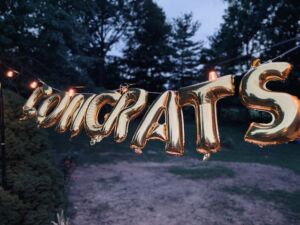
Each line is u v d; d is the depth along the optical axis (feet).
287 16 57.88
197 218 21.27
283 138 5.99
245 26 63.16
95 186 28.04
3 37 29.94
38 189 15.90
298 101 6.00
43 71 35.53
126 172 33.27
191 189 27.14
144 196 25.44
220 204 23.66
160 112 7.77
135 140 7.73
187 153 44.29
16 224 14.74
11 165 15.96
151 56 91.09
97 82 86.79
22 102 16.87
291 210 22.56
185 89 7.44
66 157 34.01
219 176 31.09
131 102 8.57
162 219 21.15
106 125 8.30
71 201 24.00
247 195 25.58
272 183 29.04
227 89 6.85
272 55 48.29
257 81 6.42
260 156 43.16
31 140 16.97
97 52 90.33
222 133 63.26
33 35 34.27
